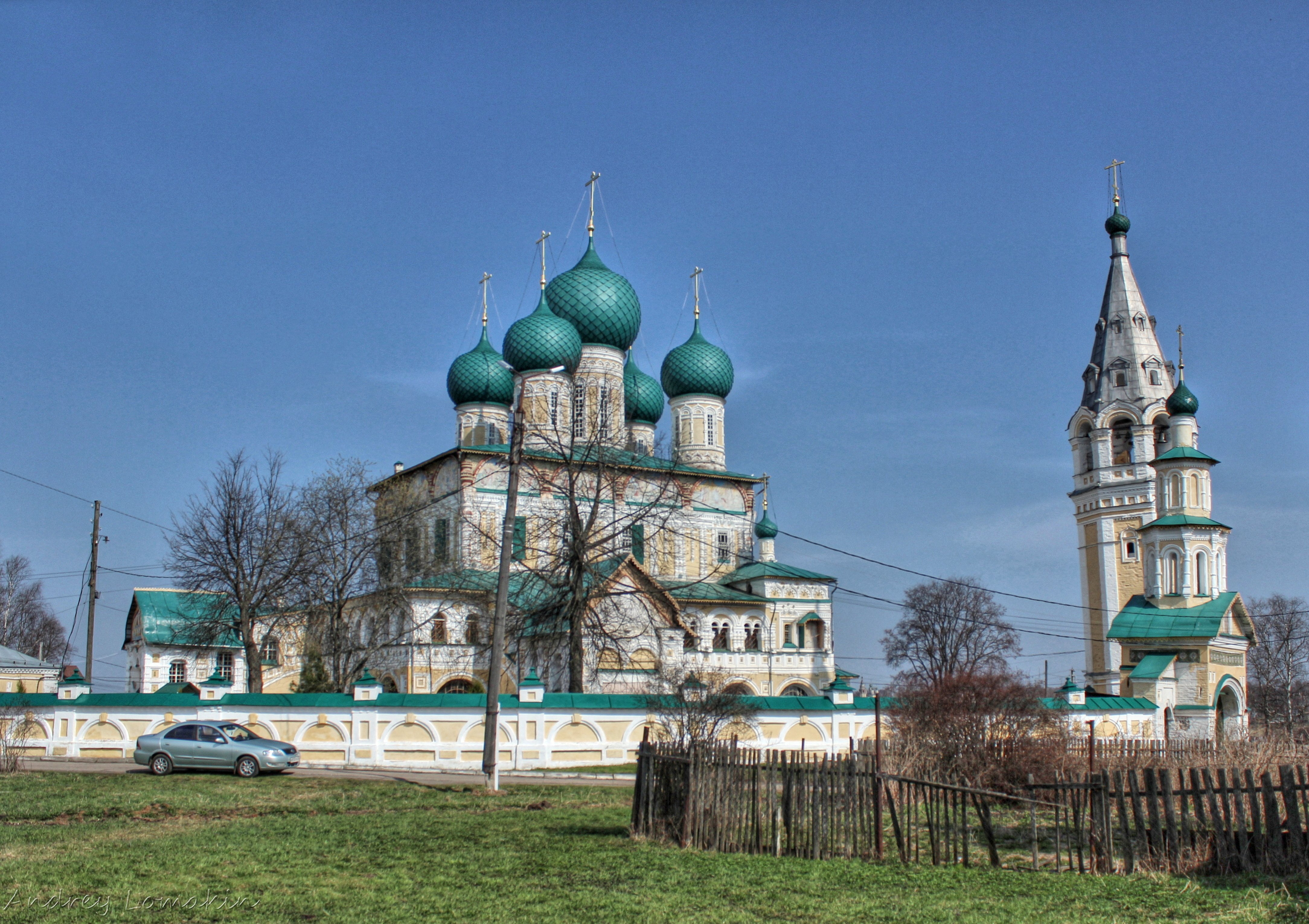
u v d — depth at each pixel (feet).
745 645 257.55
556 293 269.23
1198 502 232.53
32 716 149.59
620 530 207.31
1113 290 295.48
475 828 83.56
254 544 205.77
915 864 69.26
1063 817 91.40
